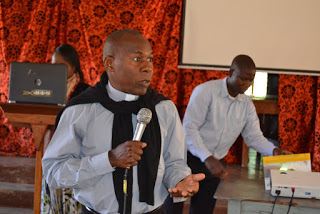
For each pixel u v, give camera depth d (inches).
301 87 171.5
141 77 61.7
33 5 173.0
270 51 169.2
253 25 168.9
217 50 170.6
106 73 67.4
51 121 111.7
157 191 65.1
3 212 153.7
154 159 63.6
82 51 173.6
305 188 84.4
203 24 170.1
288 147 171.8
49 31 174.4
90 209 64.9
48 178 63.9
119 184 62.7
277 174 89.7
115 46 62.0
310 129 172.2
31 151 175.8
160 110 66.8
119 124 63.6
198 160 117.9
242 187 93.4
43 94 110.7
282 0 167.5
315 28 167.6
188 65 171.5
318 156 167.3
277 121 177.2
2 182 161.3
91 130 63.6
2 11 173.8
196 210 121.0
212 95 118.1
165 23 171.9
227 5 168.9
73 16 173.3
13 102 111.6
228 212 85.4
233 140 123.7
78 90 110.0
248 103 121.0
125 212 60.4
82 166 60.1
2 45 173.5
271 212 83.5
